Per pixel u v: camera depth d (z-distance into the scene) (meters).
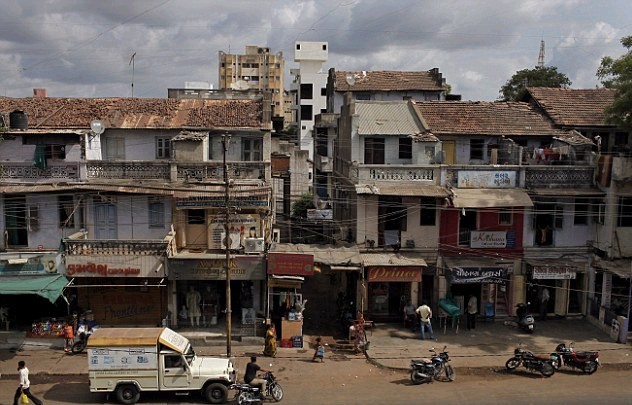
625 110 25.41
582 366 22.12
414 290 26.70
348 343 24.91
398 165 26.45
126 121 28.31
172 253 24.89
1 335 24.03
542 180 26.83
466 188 26.50
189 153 26.34
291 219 40.69
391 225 27.16
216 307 25.89
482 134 29.38
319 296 31.31
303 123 69.81
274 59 112.38
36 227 25.88
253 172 26.28
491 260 27.17
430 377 21.02
